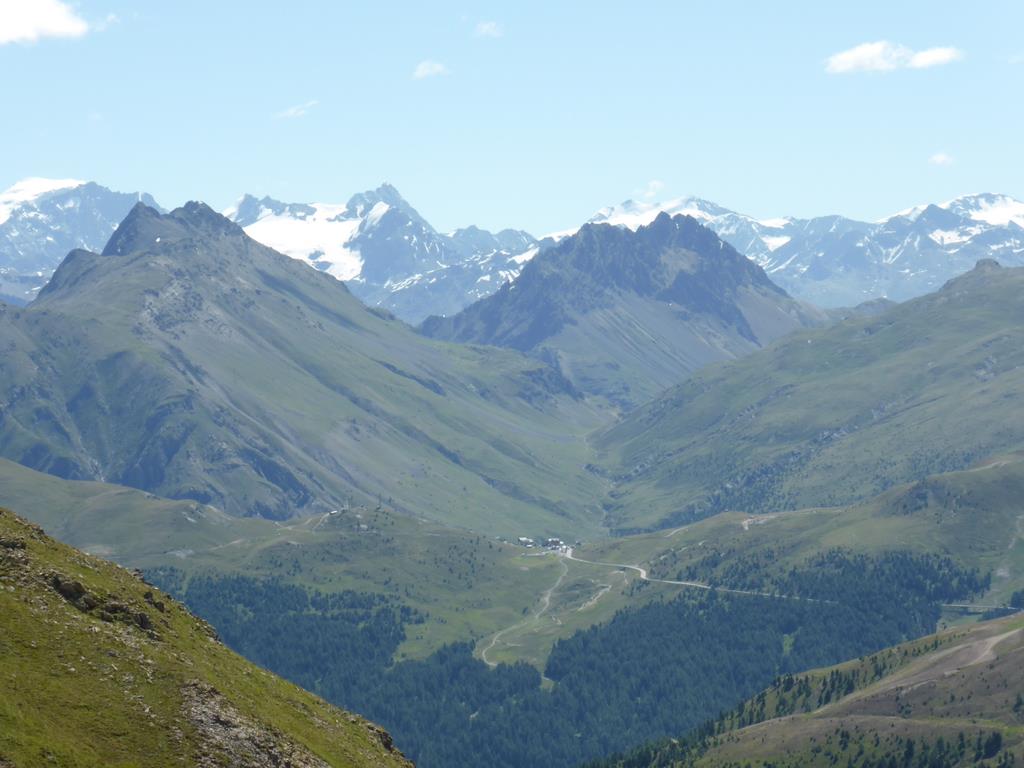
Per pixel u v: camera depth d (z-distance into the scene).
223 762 127.19
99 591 147.62
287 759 135.00
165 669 136.50
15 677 123.19
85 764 116.12
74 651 131.62
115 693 128.88
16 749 112.38
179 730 127.94
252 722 137.38
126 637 139.38
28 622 132.62
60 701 123.38
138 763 120.94
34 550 149.50
